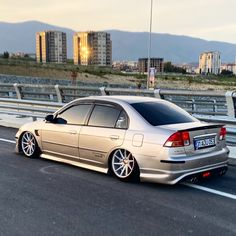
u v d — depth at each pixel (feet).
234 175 24.49
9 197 19.58
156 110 23.13
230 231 15.66
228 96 32.42
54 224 16.19
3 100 50.93
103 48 433.07
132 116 22.54
